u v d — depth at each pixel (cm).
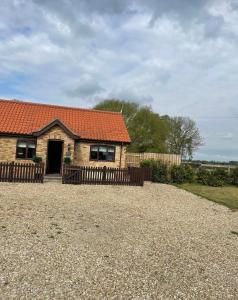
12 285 619
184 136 5809
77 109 2953
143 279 707
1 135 2377
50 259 761
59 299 585
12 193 1577
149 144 4894
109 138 2659
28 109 2723
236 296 671
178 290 672
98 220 1180
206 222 1339
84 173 2148
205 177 2789
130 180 2267
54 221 1096
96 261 779
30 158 2455
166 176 2689
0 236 882
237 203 1902
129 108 4984
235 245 1038
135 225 1165
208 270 800
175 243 992
